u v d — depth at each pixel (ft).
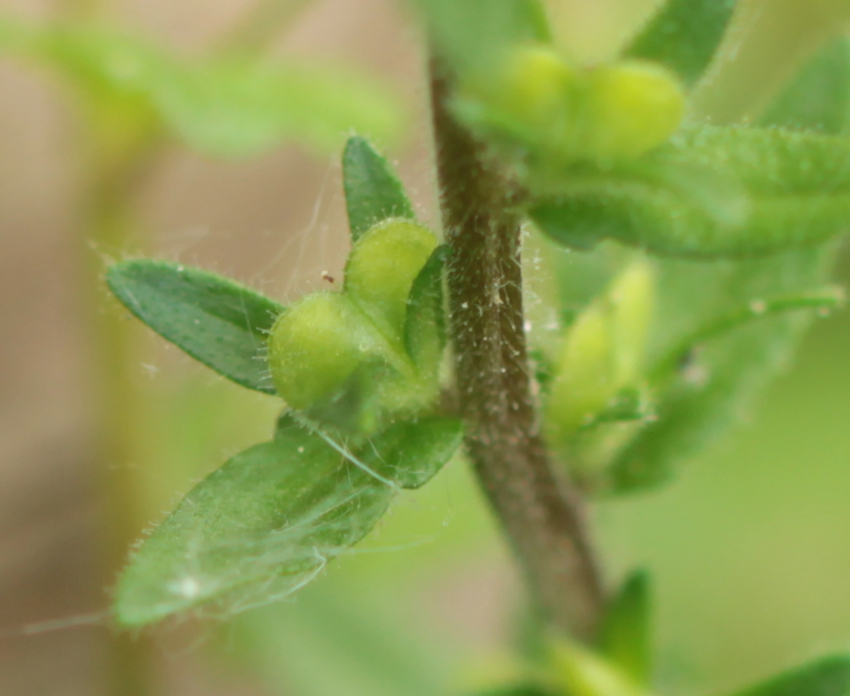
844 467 0.33
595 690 0.21
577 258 0.21
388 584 0.29
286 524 0.18
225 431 0.31
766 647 0.33
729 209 0.17
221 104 0.29
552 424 0.20
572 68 0.17
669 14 0.18
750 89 0.32
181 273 0.19
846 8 0.31
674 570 0.33
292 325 0.18
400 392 0.18
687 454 0.21
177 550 0.18
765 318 0.21
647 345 0.21
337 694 0.27
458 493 0.29
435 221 0.19
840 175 0.18
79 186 0.30
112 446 0.30
